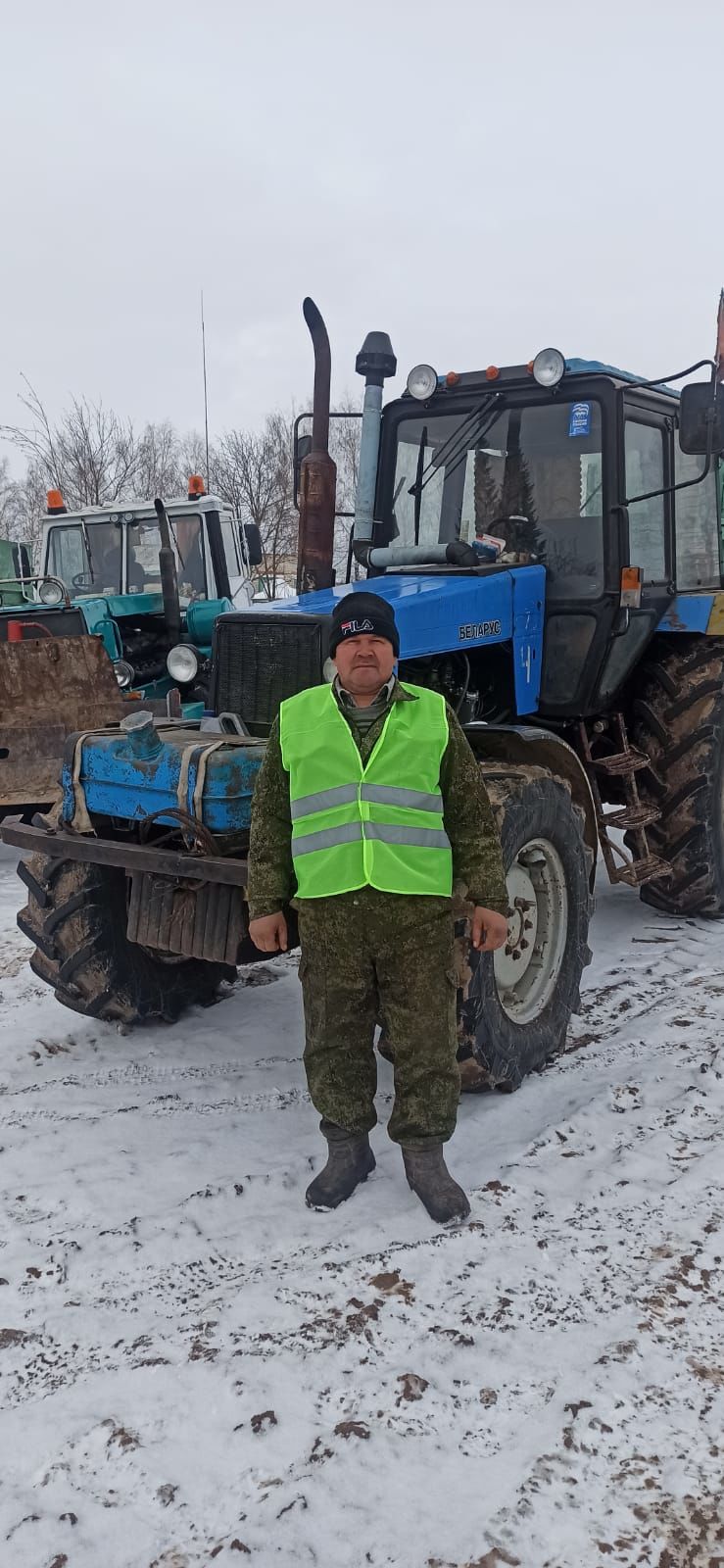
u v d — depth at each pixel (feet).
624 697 15.75
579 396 13.20
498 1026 9.96
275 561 56.59
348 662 7.84
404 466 14.74
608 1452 5.92
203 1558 5.33
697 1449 5.92
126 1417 6.29
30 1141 9.65
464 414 14.15
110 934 11.51
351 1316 7.12
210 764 9.29
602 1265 7.64
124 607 24.07
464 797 8.09
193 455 71.72
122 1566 5.31
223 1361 6.72
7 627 22.74
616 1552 5.30
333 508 14.76
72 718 19.63
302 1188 8.84
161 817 9.57
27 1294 7.48
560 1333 6.92
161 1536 5.48
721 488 16.51
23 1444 6.11
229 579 26.68
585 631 13.37
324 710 7.99
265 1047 11.81
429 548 13.47
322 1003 8.21
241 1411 6.31
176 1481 5.81
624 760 14.67
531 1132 9.67
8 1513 5.63
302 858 7.93
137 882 10.21
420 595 11.62
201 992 12.89
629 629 14.15
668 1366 6.58
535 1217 8.26
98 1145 9.58
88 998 11.69
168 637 23.89
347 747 7.86
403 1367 6.63
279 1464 5.90
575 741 14.90
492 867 8.07
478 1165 9.07
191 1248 7.95
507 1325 7.00
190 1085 10.83
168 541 23.39
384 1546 5.36
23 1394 6.53
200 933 9.73
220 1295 7.41
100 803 10.10
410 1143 8.23
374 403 14.64
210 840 9.27
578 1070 10.96
